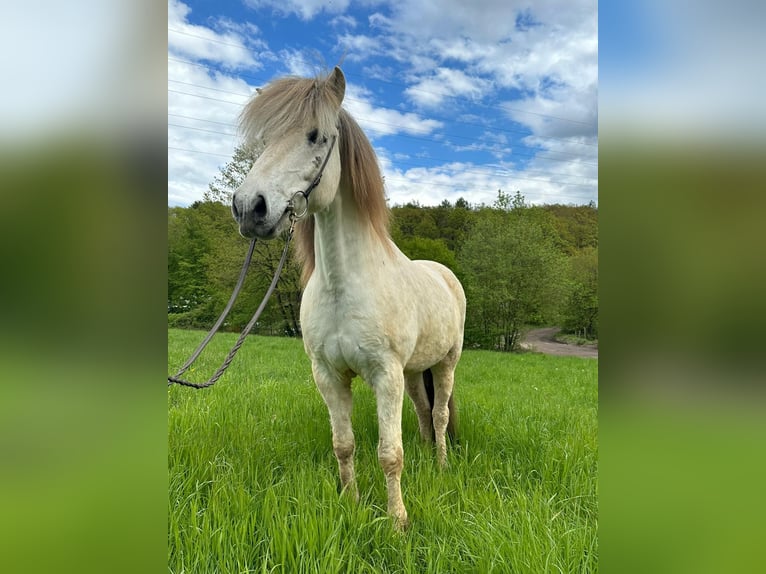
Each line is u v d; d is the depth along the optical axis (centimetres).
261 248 1691
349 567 181
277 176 190
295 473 254
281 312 1805
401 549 199
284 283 1694
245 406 392
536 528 208
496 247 1977
